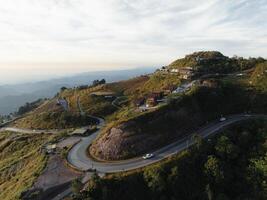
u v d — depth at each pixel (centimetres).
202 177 9662
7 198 9331
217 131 11844
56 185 9200
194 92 13662
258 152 10581
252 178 9750
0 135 19675
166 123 11856
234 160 10506
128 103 19962
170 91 17162
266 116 13325
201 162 10031
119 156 10606
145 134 11200
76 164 10531
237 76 19312
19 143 16862
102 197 8488
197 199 9162
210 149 10606
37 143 15812
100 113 19525
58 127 18488
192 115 12738
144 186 9062
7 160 14662
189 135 11806
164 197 8825
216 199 9100
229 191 9625
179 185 9188
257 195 9312
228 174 9875
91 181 8819
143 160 10112
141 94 19875
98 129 15450
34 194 8781
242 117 13400
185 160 9875
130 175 9181
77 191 8438
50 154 11950
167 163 9631
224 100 14300
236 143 11194
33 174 10206
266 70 17488
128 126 11375
